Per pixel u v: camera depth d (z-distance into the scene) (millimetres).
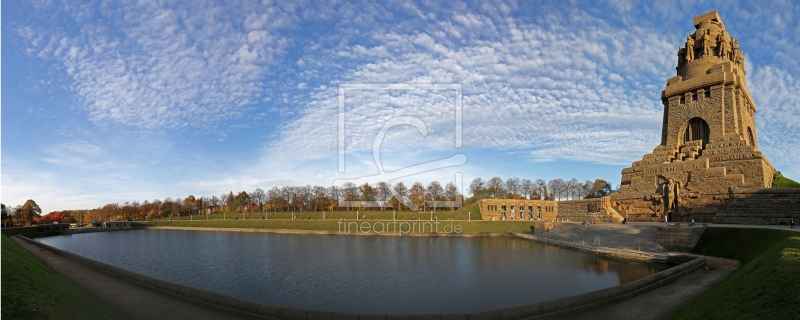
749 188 82500
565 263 58344
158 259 69750
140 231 161125
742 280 27594
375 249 79750
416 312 34625
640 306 30219
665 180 100812
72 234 145625
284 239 107625
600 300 30266
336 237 111125
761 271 26609
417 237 107938
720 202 87375
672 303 30812
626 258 61688
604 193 199625
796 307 19656
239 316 28219
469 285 44250
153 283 35406
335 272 53281
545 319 27422
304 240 103188
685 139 108750
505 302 37156
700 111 103812
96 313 24578
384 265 58781
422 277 49125
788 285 22094
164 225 177500
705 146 103312
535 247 81062
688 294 33219
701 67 107125
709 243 56656
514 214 136375
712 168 92125
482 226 120625
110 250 86562
